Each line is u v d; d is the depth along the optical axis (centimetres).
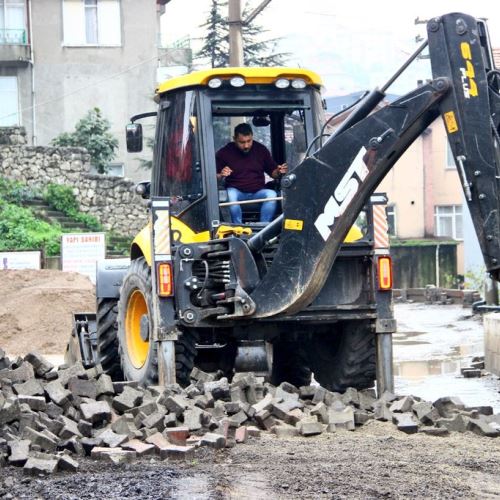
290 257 1159
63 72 5069
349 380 1287
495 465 879
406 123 1112
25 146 4378
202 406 1045
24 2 5038
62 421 968
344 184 1138
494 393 1543
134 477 821
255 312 1175
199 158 1279
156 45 5106
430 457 909
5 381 1065
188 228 1273
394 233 6356
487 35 1109
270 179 1323
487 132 1070
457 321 3234
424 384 1686
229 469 849
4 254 3294
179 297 1224
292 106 1302
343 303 1253
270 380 1427
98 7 5075
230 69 1282
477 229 1064
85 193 4366
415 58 1123
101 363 1495
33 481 827
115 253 4128
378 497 755
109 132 5078
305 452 927
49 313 2453
